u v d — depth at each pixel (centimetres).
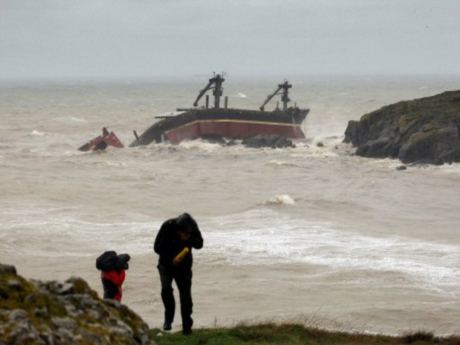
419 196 19300
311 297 9219
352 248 12244
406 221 15488
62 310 2353
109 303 2633
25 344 2056
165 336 4328
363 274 10469
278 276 10344
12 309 2167
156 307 8675
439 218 16025
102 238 12850
